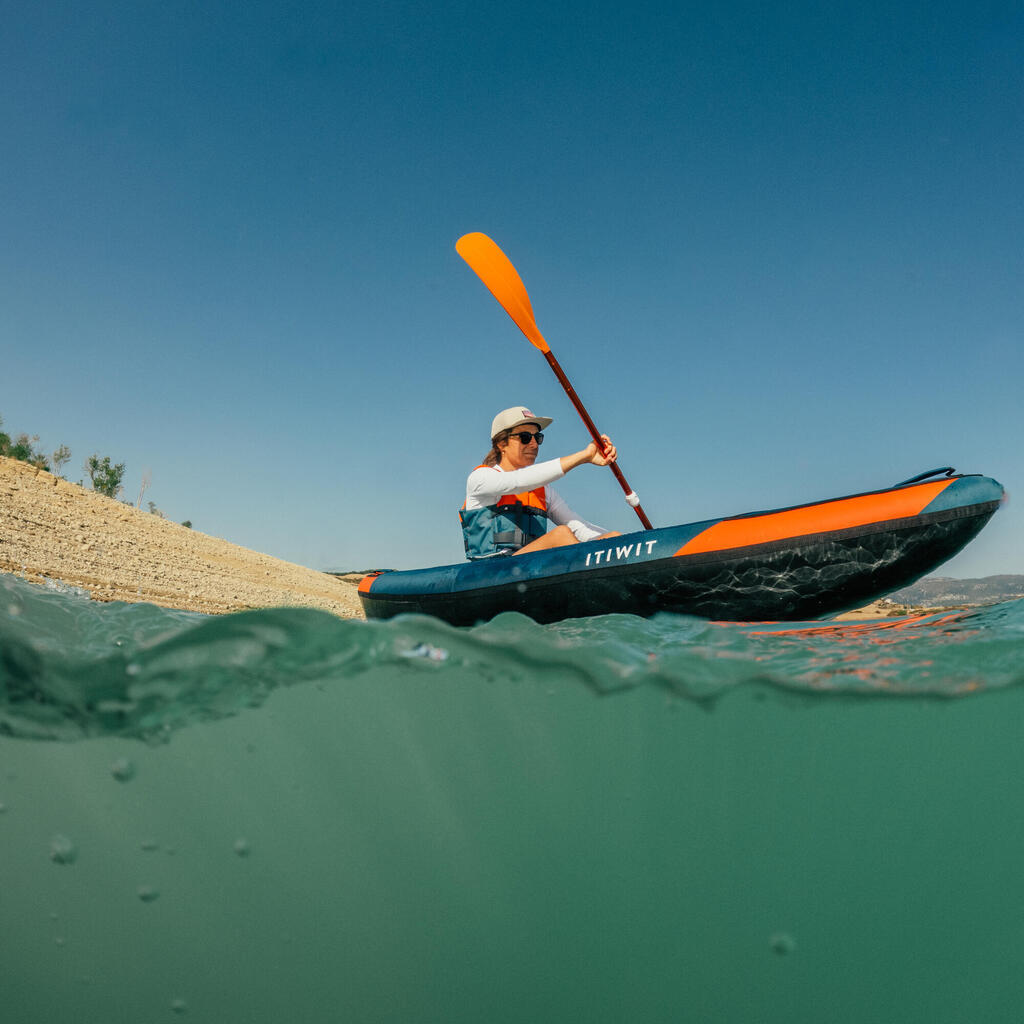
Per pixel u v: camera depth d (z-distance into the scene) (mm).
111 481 25719
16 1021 1282
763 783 1948
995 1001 1491
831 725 1905
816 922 1673
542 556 3787
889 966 1547
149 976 1432
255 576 11367
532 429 4367
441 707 1949
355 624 1788
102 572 7398
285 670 1802
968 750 1894
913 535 3277
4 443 17531
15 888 1554
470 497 4215
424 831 1904
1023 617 2512
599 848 1838
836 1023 1448
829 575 3367
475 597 3836
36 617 2020
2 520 8039
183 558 10664
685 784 1975
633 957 1586
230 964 1482
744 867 1791
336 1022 1332
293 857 1766
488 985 1479
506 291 4562
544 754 2000
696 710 1957
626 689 1933
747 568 3414
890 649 2184
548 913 1648
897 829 1827
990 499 3252
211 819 1806
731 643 2367
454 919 1645
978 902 1707
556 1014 1404
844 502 3410
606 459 4406
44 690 1656
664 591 3527
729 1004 1441
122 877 1606
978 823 1827
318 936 1578
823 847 1824
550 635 2129
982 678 1837
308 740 1898
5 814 1630
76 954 1458
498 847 1864
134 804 1761
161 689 1729
